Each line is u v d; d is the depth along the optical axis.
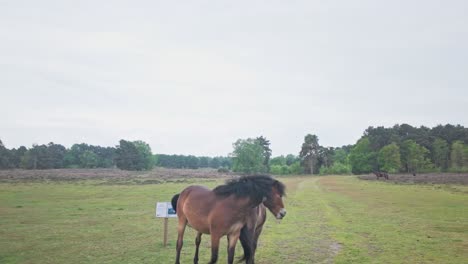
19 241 11.59
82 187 38.50
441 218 17.97
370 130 133.50
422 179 62.28
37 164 110.88
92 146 145.25
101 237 12.42
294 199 28.89
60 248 10.63
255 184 7.57
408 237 12.91
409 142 97.81
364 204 24.86
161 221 16.27
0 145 112.00
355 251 10.66
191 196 8.20
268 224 15.97
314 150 127.06
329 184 53.56
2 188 34.72
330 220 17.27
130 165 111.38
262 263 9.25
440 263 9.43
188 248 10.85
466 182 52.16
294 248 11.01
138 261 9.21
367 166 103.00
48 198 26.33
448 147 100.56
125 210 20.09
